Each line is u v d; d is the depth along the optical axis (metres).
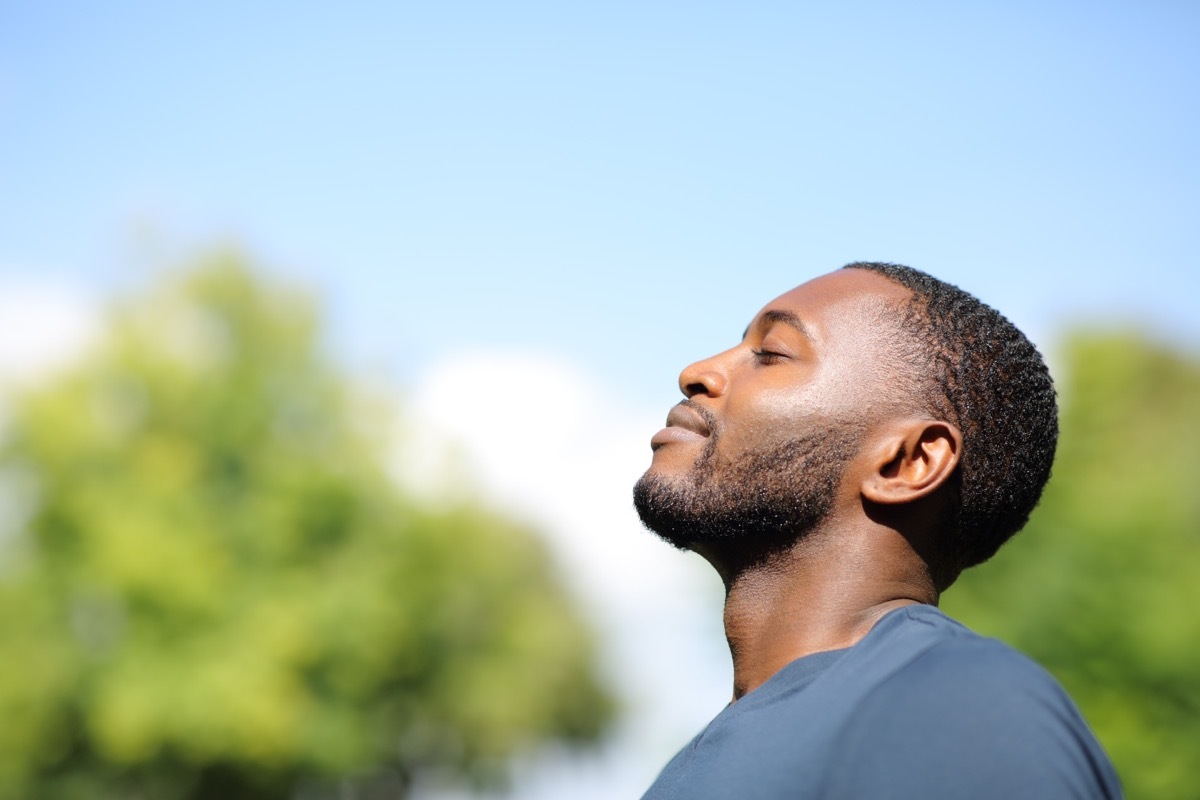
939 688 1.49
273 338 21.69
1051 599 10.65
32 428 19.34
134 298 21.48
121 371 20.58
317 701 20.14
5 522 19.28
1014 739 1.41
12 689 18.73
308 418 21.70
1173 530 11.05
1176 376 15.06
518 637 24.69
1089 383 12.13
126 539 18.92
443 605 22.72
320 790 21.20
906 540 1.83
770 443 1.84
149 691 18.53
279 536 20.33
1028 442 1.91
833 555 1.82
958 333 1.88
